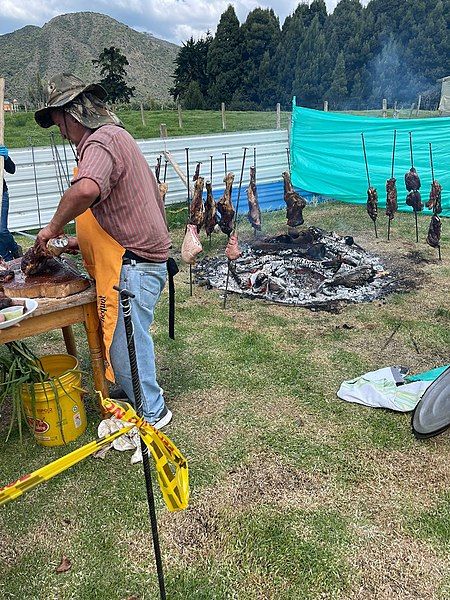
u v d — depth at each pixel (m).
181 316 4.93
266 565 2.27
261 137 8.59
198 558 2.32
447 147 7.77
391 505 2.59
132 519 2.54
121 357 2.96
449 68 44.19
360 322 4.70
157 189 2.94
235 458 2.95
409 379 3.62
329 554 2.32
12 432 3.22
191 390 3.65
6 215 5.35
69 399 3.01
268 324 4.71
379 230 7.62
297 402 3.48
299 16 48.59
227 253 4.95
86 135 2.61
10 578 2.25
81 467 2.89
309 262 5.88
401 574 2.22
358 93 44.53
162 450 1.62
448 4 44.22
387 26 44.84
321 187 8.86
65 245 3.02
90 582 2.22
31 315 2.69
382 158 8.18
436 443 3.03
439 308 4.93
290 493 2.68
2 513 2.59
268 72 45.75
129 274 2.78
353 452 2.97
